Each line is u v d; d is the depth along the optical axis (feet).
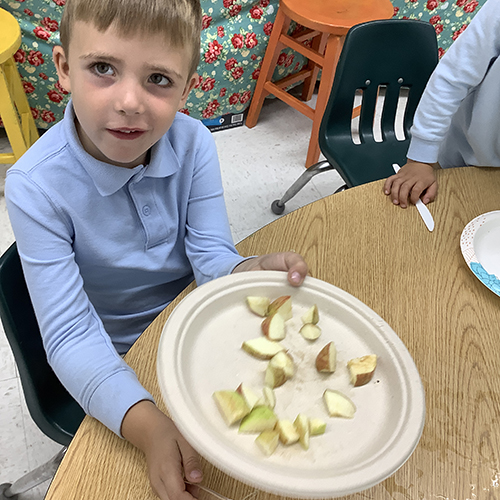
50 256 1.85
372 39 3.80
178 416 1.23
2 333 3.92
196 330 1.60
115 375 1.61
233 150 6.44
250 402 1.41
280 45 6.06
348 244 2.26
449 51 2.95
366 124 4.40
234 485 1.43
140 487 1.39
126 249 2.18
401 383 1.50
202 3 5.38
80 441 1.48
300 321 1.75
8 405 3.52
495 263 2.24
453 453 1.55
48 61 5.18
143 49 1.52
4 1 4.66
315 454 1.35
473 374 1.78
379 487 1.46
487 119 2.86
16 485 2.81
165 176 2.10
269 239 2.23
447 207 2.56
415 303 2.02
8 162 4.94
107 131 1.69
